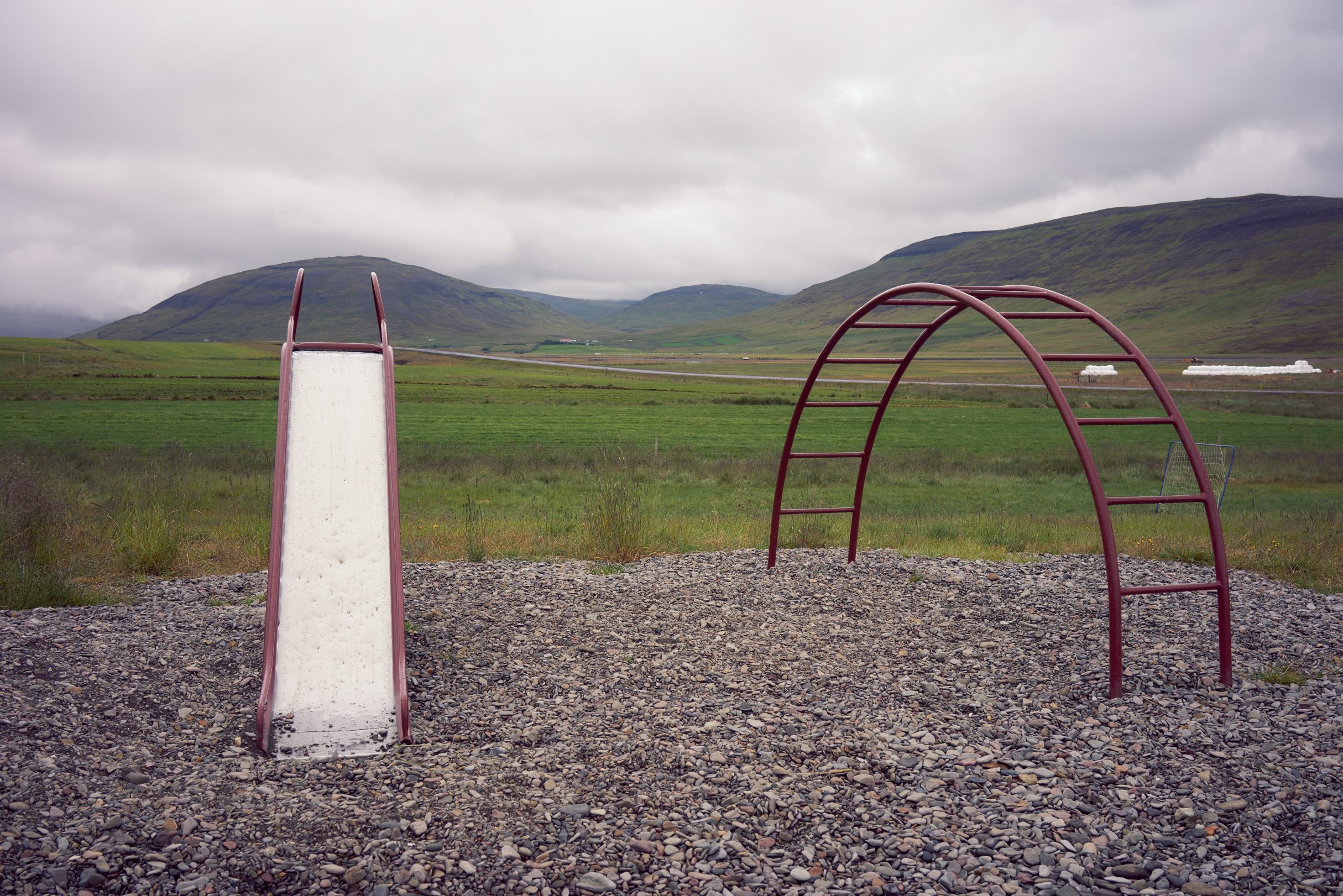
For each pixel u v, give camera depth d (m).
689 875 3.41
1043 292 6.20
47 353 109.31
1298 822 3.81
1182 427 5.62
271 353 144.50
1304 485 23.16
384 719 4.79
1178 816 3.89
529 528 12.59
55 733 4.40
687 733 4.82
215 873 3.30
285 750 4.50
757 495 20.14
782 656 6.29
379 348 7.01
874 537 12.38
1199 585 5.62
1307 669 5.96
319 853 3.47
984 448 33.91
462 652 6.23
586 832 3.71
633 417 50.12
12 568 7.91
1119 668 5.41
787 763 4.46
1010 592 8.15
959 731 4.92
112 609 7.06
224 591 7.95
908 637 6.78
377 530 5.73
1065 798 4.09
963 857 3.57
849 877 3.43
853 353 184.75
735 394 73.81
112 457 22.53
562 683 5.62
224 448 27.39
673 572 8.92
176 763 4.29
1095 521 15.10
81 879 3.17
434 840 3.61
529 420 47.25
